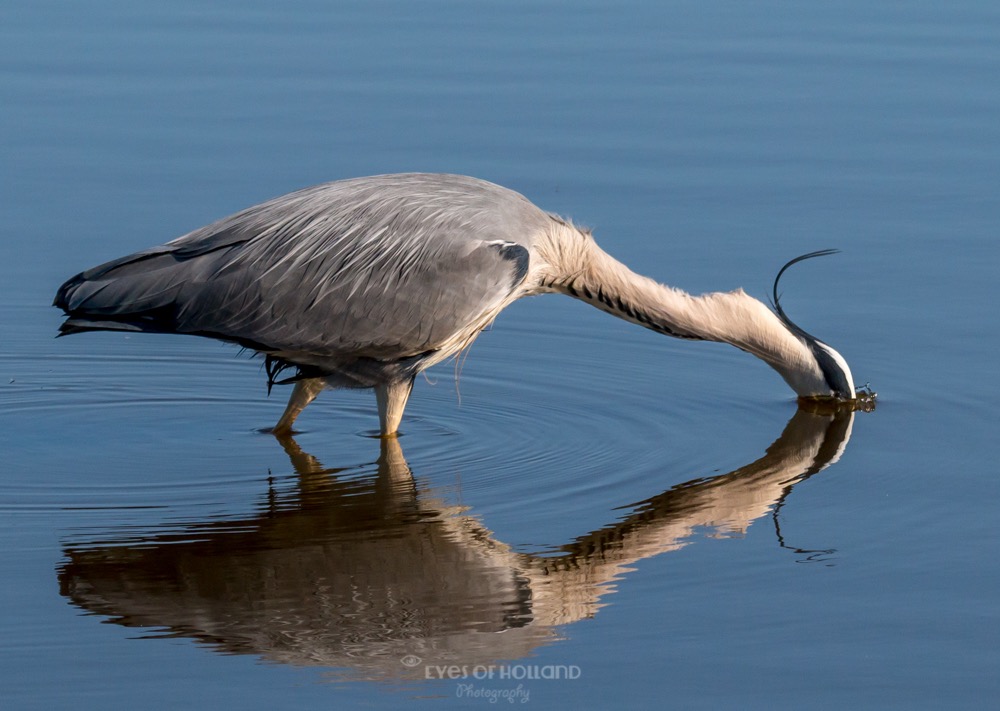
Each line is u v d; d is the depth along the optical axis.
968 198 19.38
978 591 10.48
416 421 14.45
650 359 16.34
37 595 10.33
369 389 13.59
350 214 13.15
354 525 11.71
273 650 9.63
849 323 16.39
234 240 12.95
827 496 12.43
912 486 12.63
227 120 21.88
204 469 13.03
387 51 24.95
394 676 9.33
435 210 13.33
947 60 24.39
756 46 25.22
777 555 11.16
